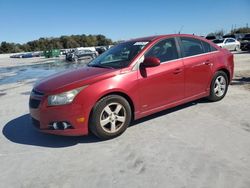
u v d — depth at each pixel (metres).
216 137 4.51
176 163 3.77
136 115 4.96
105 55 5.80
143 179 3.45
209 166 3.63
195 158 3.87
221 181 3.29
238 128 4.84
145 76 4.95
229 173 3.44
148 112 5.11
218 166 3.62
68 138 4.94
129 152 4.21
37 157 4.30
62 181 3.56
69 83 4.50
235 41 27.95
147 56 5.08
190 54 5.77
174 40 5.61
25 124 5.95
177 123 5.25
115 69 4.80
